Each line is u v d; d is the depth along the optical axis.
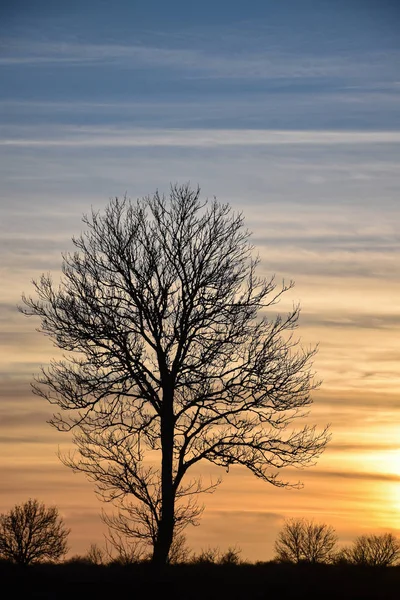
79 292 38.34
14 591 32.31
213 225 39.09
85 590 32.59
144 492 37.41
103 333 37.44
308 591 32.78
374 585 33.66
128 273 38.25
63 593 32.25
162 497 37.34
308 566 37.62
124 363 37.62
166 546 37.09
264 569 36.59
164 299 37.94
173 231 38.91
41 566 36.72
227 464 37.25
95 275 38.72
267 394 37.34
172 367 37.75
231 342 37.66
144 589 32.69
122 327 37.84
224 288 38.25
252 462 37.28
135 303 38.00
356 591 32.88
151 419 37.91
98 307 37.91
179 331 37.72
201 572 35.22
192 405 37.50
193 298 37.97
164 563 36.81
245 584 33.50
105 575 34.47
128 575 34.38
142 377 37.59
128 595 32.16
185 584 33.38
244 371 37.59
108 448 37.72
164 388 37.66
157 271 38.34
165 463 37.44
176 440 37.62
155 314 37.72
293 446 37.38
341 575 35.12
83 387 37.72
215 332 37.84
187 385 37.56
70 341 38.06
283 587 33.06
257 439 37.47
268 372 37.47
